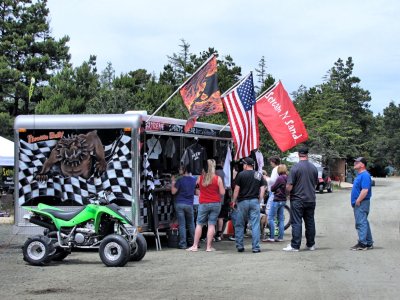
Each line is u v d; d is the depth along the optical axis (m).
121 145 12.06
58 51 41.84
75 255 11.85
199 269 10.09
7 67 37.84
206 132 14.88
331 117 51.97
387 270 9.82
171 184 13.50
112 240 10.37
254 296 7.84
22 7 42.41
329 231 16.33
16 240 14.24
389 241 13.95
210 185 12.44
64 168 12.30
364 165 12.44
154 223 12.47
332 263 10.59
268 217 14.15
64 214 10.70
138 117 12.03
